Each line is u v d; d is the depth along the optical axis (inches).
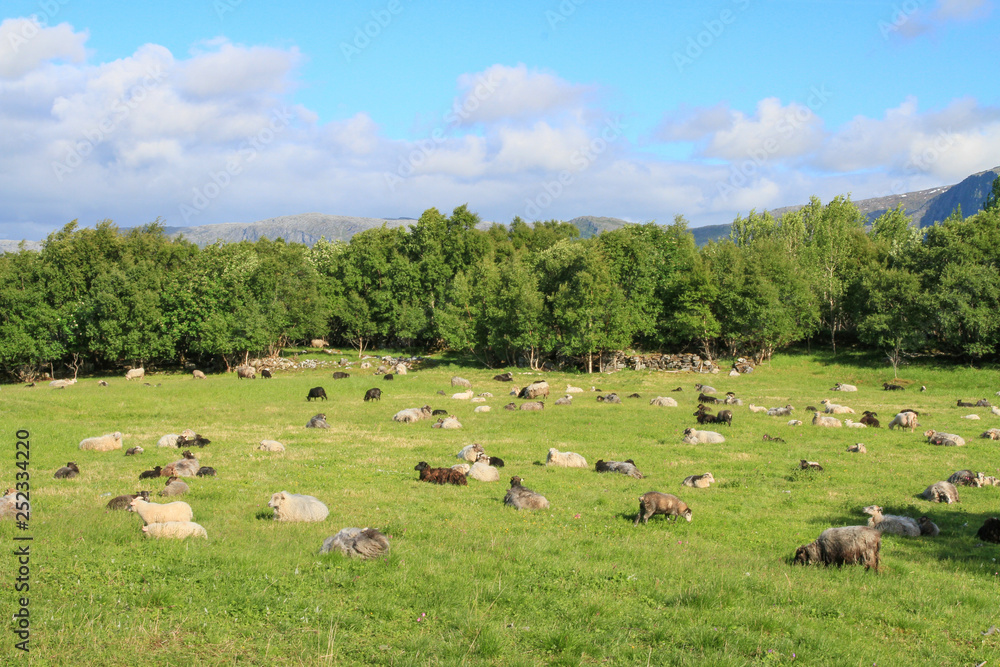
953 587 475.5
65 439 1138.7
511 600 418.3
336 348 3986.2
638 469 928.9
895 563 534.3
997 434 1238.9
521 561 500.7
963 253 2556.6
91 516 589.0
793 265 2967.5
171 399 1771.7
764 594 450.0
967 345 2459.4
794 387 2359.7
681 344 3196.4
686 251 3152.1
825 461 1020.5
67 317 3043.8
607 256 3208.7
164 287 3125.0
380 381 2345.0
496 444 1168.2
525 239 4628.4
